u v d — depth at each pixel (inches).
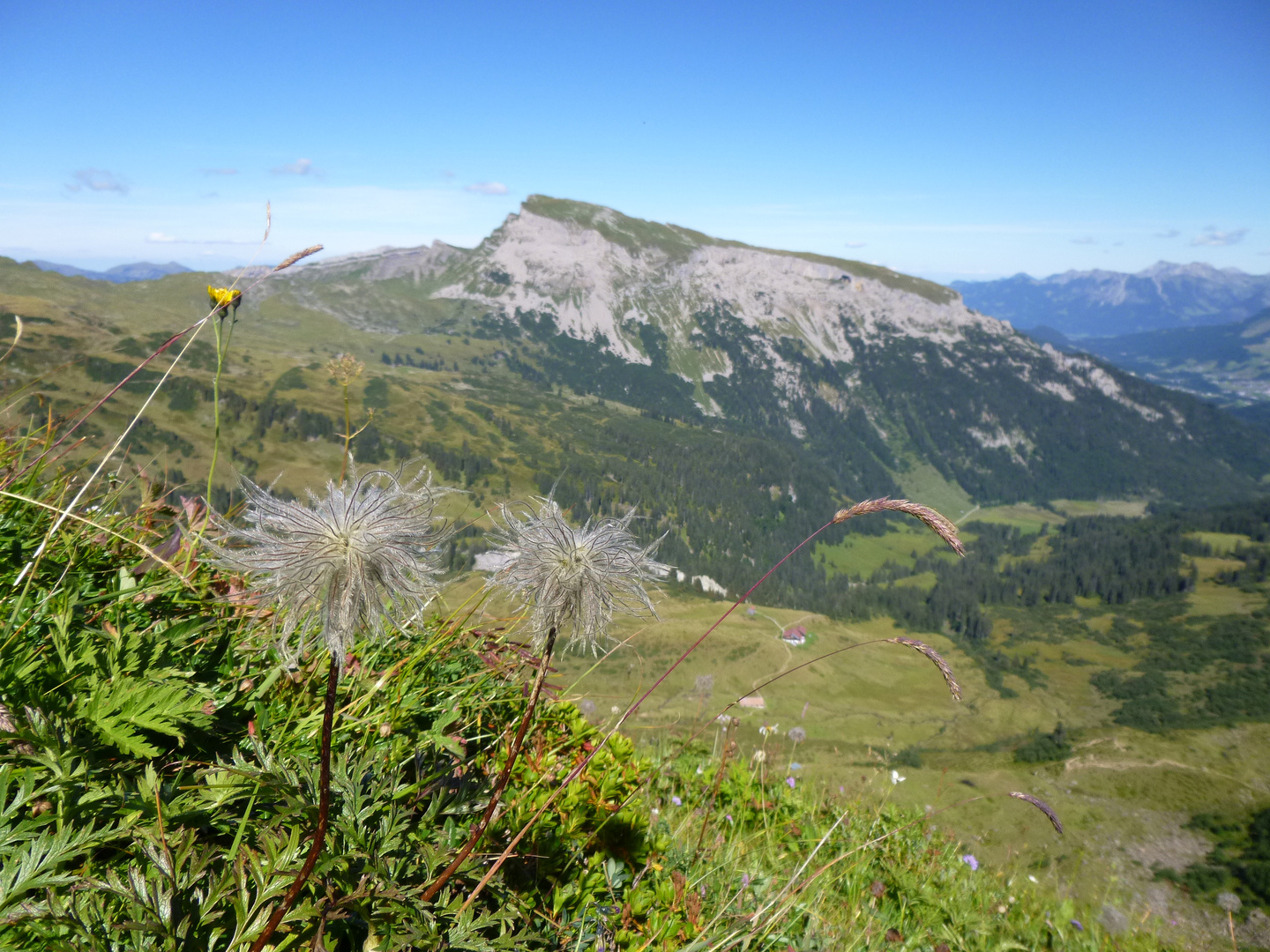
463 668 131.5
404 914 71.7
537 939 84.8
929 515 85.7
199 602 109.7
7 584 100.7
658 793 200.7
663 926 110.6
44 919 61.8
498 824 99.3
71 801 71.4
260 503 49.8
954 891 220.2
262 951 64.6
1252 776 3969.0
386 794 82.4
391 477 54.7
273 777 68.1
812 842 218.8
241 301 115.8
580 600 62.1
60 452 122.6
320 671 107.3
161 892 65.4
